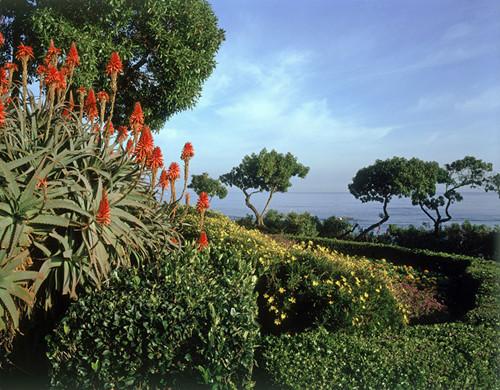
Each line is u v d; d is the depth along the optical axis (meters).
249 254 5.98
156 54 9.68
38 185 3.78
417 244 20.53
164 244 4.62
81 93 4.98
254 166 28.88
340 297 5.46
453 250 18.97
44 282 3.84
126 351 3.34
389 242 22.03
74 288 3.71
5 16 9.01
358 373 3.60
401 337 4.54
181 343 3.34
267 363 3.73
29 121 4.57
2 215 3.58
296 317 5.74
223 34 10.30
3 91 4.80
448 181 24.28
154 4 9.03
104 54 8.73
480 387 3.70
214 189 34.00
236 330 3.37
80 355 3.35
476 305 6.20
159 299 3.57
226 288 4.01
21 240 3.60
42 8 8.50
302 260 6.14
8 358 3.88
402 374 3.59
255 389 3.73
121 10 8.82
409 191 24.06
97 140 4.73
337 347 3.95
